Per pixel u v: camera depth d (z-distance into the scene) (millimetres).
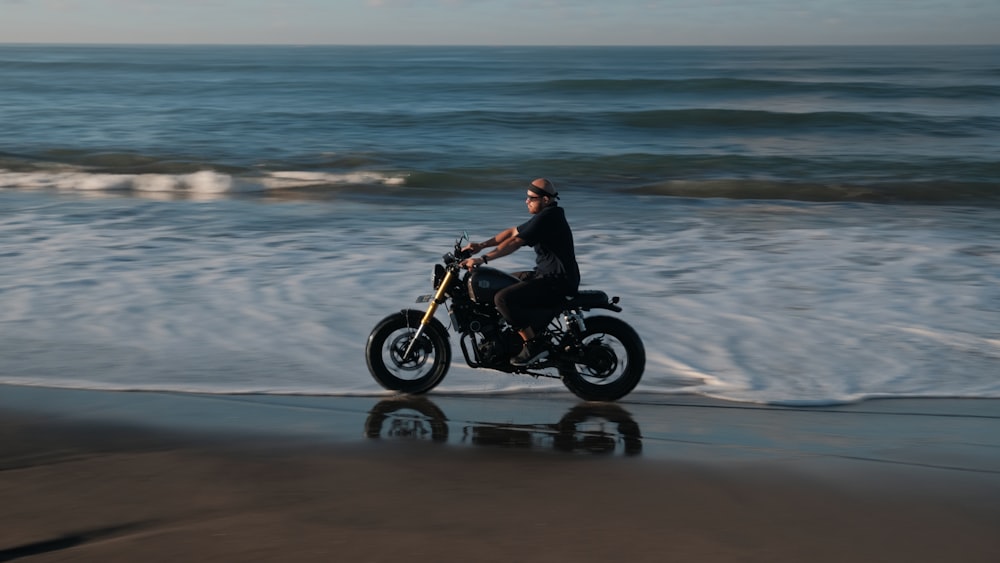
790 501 4348
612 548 3787
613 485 4578
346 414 5992
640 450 5234
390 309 8953
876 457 5086
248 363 7191
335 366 7156
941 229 14414
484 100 49812
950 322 8680
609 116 36125
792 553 3762
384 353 7383
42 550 3746
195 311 8820
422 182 20625
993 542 3895
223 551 3729
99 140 28594
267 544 3801
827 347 7793
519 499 4367
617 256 11969
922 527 4043
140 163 23922
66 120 35469
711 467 4871
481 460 5016
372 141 28938
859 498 4391
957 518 4148
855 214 16266
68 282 10031
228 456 5020
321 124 34031
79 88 61438
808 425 5844
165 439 5336
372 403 6273
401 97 52469
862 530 4004
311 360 7301
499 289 6289
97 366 7043
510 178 21219
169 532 3932
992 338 8109
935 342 7977
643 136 31453
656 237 13500
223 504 4281
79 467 4805
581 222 15078
